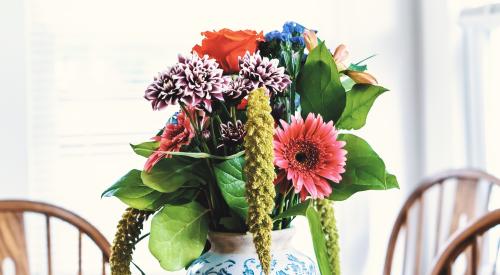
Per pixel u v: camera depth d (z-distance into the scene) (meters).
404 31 2.64
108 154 2.51
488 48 2.53
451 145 2.61
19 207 1.81
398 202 2.63
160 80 0.90
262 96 0.86
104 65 2.50
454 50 2.61
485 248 2.38
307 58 0.98
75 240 2.48
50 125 2.47
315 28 2.59
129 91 2.51
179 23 2.53
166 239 0.96
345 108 1.00
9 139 2.41
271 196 0.84
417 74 2.66
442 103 2.62
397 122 2.65
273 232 0.96
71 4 2.47
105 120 2.51
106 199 2.51
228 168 0.94
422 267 2.63
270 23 2.56
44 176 2.47
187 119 0.96
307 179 0.90
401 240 2.63
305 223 2.55
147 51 2.52
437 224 2.03
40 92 2.46
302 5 2.58
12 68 2.41
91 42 2.49
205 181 0.98
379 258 2.61
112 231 2.51
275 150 0.90
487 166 2.55
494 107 2.52
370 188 0.95
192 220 0.98
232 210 0.96
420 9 2.64
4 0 2.39
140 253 2.50
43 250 2.45
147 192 1.00
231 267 0.95
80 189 2.50
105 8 2.49
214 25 2.54
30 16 2.45
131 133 2.52
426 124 2.63
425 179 2.00
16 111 2.41
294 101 0.99
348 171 0.96
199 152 0.97
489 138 2.54
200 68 0.89
